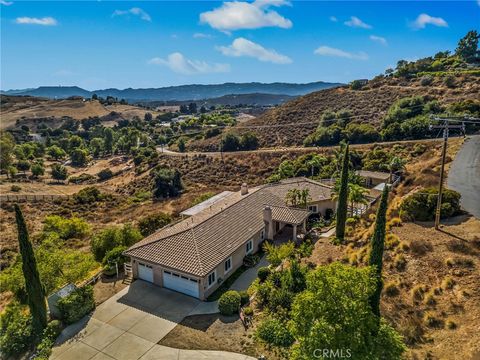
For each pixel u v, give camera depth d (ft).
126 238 102.83
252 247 102.22
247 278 89.92
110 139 424.46
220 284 86.53
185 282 82.23
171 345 65.77
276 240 109.09
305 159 210.38
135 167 310.24
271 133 300.40
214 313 75.36
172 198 214.28
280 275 80.69
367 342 45.68
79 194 221.66
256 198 120.67
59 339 68.49
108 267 90.94
